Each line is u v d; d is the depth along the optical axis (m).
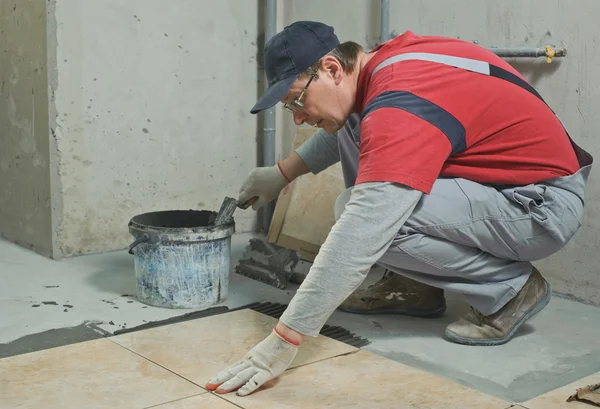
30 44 3.05
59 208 3.09
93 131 3.12
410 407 1.73
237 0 3.45
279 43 1.88
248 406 1.72
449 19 2.87
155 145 3.30
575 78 2.53
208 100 3.43
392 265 2.13
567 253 2.63
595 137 2.50
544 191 2.05
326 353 2.06
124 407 1.71
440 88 1.89
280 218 3.34
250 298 2.62
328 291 1.71
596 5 2.44
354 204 1.75
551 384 1.90
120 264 3.05
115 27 3.11
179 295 2.46
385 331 2.30
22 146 3.22
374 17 3.15
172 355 2.04
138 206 3.31
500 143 2.02
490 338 2.18
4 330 2.24
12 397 1.75
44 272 2.92
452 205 2.02
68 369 1.92
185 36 3.31
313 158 2.52
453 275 2.13
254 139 3.63
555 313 2.48
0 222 3.50
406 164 1.76
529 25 2.62
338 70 1.92
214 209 3.55
